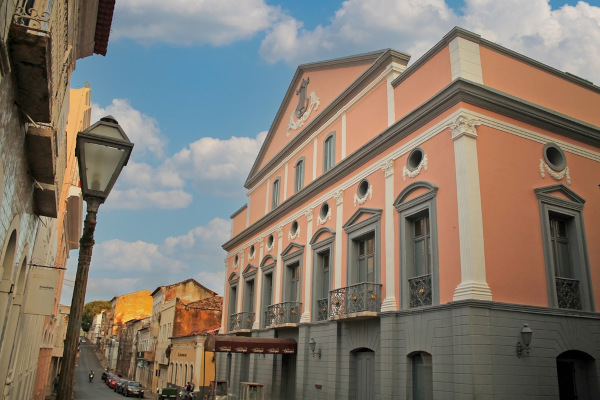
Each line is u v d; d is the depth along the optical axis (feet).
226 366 81.92
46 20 17.61
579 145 45.39
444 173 40.47
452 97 40.32
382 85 52.60
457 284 36.99
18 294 31.89
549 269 39.17
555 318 38.06
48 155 24.53
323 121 64.34
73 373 15.35
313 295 58.23
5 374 30.81
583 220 42.78
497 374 34.35
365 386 47.09
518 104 41.65
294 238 66.69
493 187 38.81
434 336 38.06
